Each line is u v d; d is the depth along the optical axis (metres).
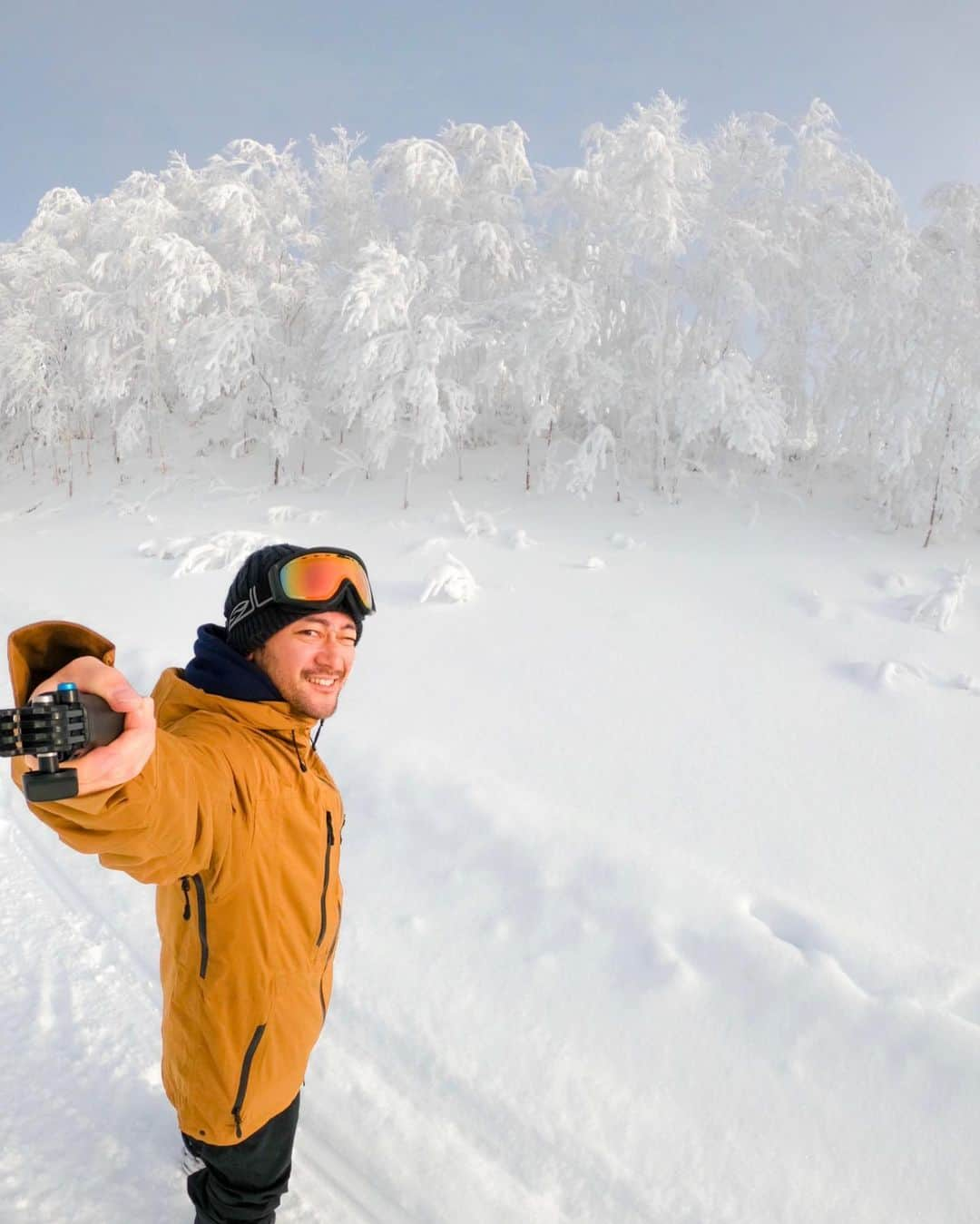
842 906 3.71
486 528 10.19
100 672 0.90
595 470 11.01
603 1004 3.02
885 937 3.48
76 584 9.41
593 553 9.28
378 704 5.75
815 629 7.22
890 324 9.86
